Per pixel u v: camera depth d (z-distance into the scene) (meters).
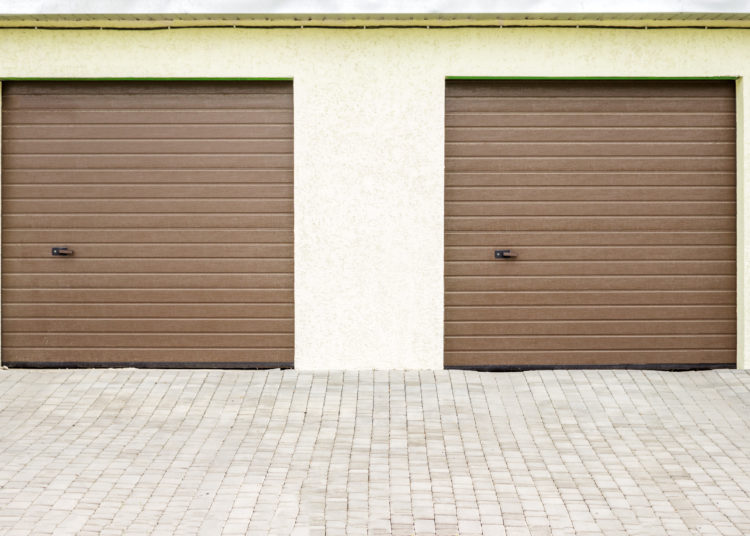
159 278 9.32
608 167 9.34
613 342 9.38
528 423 7.70
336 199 9.20
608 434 7.44
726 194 9.36
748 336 9.27
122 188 9.29
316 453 6.92
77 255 9.32
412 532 5.42
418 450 7.01
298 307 9.25
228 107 9.27
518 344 9.37
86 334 9.34
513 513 5.73
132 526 5.46
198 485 6.20
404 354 9.27
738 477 6.42
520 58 9.13
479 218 9.34
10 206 9.30
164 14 8.67
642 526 5.53
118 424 7.62
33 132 9.27
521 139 9.32
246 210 9.30
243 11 8.66
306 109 9.16
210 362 9.36
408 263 9.23
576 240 9.34
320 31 9.12
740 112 9.26
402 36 9.13
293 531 5.42
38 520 5.52
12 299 9.34
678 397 8.41
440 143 9.20
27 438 7.23
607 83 9.33
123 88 9.27
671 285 9.37
